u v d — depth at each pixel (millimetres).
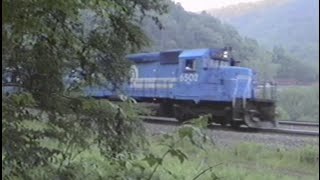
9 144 4598
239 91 22547
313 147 13531
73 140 5512
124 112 5793
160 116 25641
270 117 22375
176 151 4547
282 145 15438
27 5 3918
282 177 10164
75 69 6043
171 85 25031
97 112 5668
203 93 23719
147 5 6555
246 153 13273
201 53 23938
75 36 5547
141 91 26281
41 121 5422
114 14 6047
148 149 6535
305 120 22109
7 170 4484
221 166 10703
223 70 23125
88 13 5367
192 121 4609
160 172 7887
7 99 4703
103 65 6270
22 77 5328
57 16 4906
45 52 5242
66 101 5574
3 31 4094
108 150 6055
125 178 5766
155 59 25812
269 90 22578
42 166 5047
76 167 5652
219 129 21859
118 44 6262
